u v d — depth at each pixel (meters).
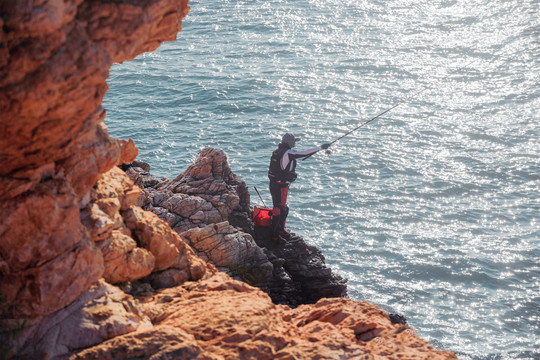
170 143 37.62
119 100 46.19
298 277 11.46
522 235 27.30
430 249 25.98
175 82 50.44
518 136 38.47
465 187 31.97
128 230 6.57
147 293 6.20
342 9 77.94
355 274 24.06
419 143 37.84
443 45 62.09
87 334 4.80
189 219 10.92
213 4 80.31
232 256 10.17
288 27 70.25
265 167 33.94
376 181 32.66
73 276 4.95
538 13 70.75
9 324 4.73
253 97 46.91
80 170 5.16
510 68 53.69
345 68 55.28
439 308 21.94
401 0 81.00
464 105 44.78
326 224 28.12
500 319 21.20
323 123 41.69
